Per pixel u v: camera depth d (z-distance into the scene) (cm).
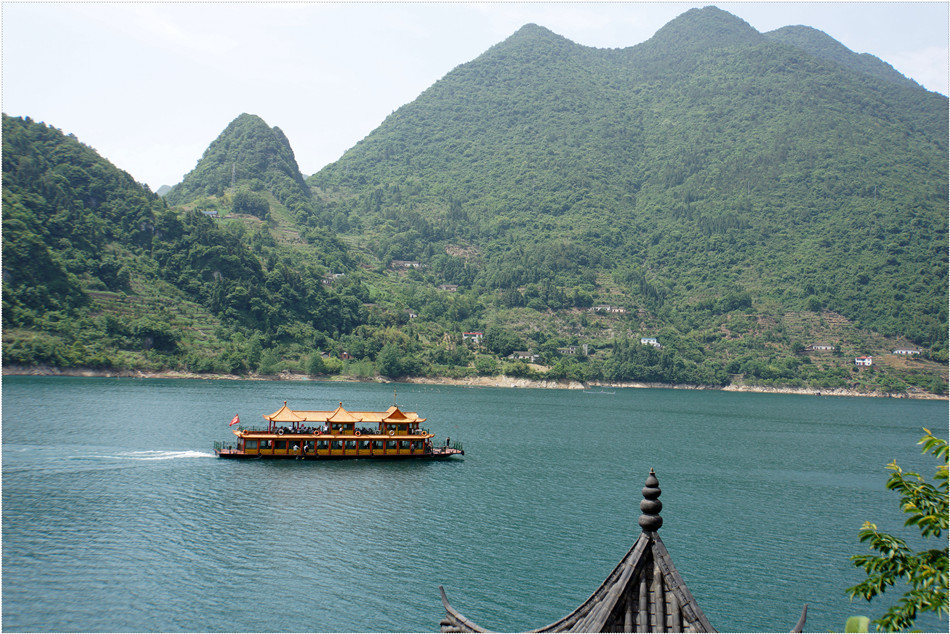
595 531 9081
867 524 2911
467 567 7538
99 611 6147
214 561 7394
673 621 2028
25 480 10425
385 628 6059
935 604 2638
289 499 9956
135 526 8412
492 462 13900
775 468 14988
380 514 9444
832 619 6625
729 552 8512
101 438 14075
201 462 12206
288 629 5962
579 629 2108
